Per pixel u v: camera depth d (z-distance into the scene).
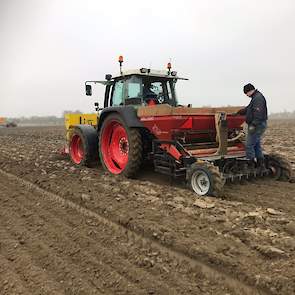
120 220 4.60
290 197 5.54
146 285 3.14
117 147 7.59
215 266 3.40
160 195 5.76
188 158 5.94
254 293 2.98
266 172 6.73
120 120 7.02
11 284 3.24
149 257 3.65
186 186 6.28
